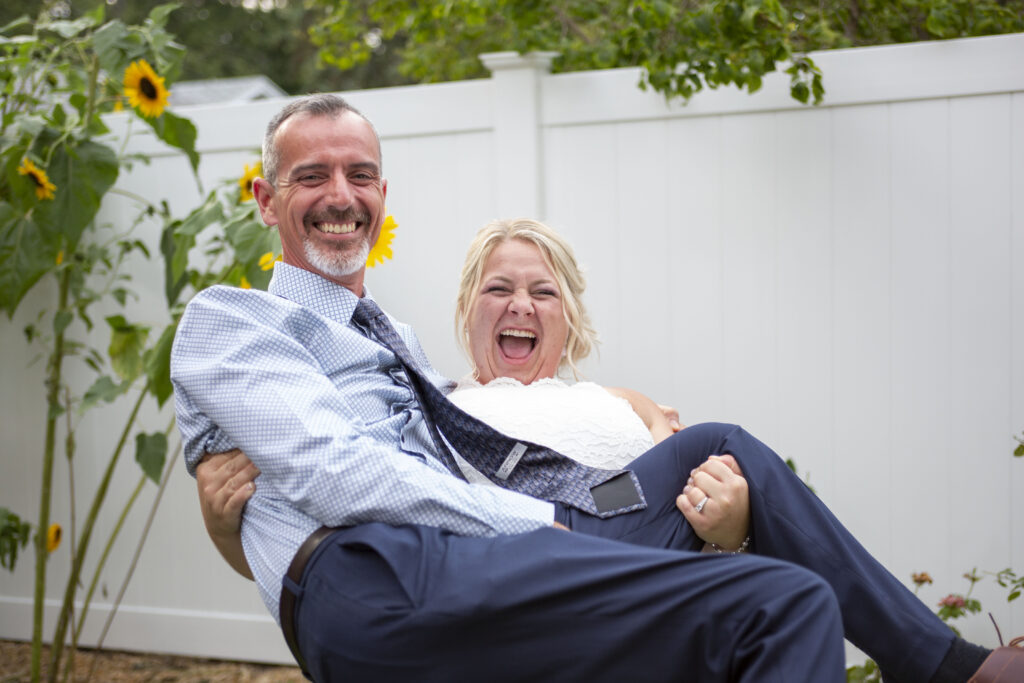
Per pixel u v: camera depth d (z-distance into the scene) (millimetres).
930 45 3490
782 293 3688
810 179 3645
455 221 4051
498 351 2986
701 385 3789
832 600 1828
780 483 2246
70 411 4402
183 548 4383
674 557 1947
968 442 3508
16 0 12133
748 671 1809
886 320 3580
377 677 2039
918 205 3535
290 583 2148
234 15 15812
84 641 4492
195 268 4305
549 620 1962
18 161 3646
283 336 2277
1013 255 3445
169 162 4352
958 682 2043
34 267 3699
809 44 4086
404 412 2451
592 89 3865
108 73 3705
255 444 2148
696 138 3762
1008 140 3436
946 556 3541
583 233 3908
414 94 4070
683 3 4039
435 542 2074
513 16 4168
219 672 4234
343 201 2486
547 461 2496
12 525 3949
